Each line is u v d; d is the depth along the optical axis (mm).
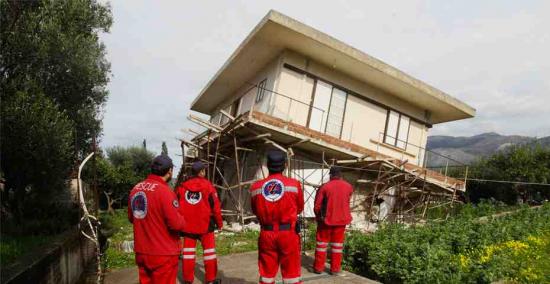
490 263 7160
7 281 4141
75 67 10656
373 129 18156
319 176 16016
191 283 5664
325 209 6852
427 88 17812
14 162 9266
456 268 6863
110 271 7816
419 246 7547
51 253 5891
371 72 16609
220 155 16531
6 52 9539
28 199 10422
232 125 13422
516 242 10297
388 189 17375
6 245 6633
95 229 6578
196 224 5629
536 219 15078
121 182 29719
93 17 12148
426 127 20516
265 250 4867
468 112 19719
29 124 8969
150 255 4164
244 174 16688
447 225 10938
